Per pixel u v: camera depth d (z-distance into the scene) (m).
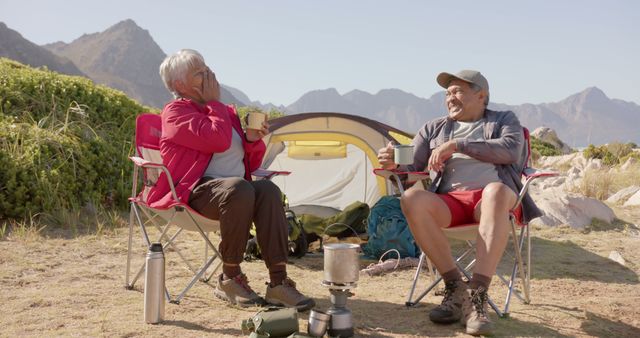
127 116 8.34
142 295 3.60
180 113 3.41
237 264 3.38
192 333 2.83
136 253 4.97
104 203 6.79
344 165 6.80
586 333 2.97
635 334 3.01
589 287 4.08
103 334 2.79
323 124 6.35
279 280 3.26
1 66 8.04
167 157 3.41
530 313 3.33
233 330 2.89
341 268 2.79
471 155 3.30
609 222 6.76
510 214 3.16
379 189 6.59
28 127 6.89
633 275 4.54
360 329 2.96
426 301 3.61
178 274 4.23
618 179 10.14
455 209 3.31
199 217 3.29
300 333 2.70
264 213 3.23
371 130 6.35
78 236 5.47
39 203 6.03
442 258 3.15
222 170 3.50
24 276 4.05
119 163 7.19
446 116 3.69
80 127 7.35
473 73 3.52
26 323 2.98
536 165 19.42
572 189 9.27
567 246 5.67
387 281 4.27
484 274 2.96
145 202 3.43
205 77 3.53
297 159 6.82
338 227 5.78
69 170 6.54
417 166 3.68
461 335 2.88
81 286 3.82
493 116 3.54
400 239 4.92
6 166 6.00
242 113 9.33
